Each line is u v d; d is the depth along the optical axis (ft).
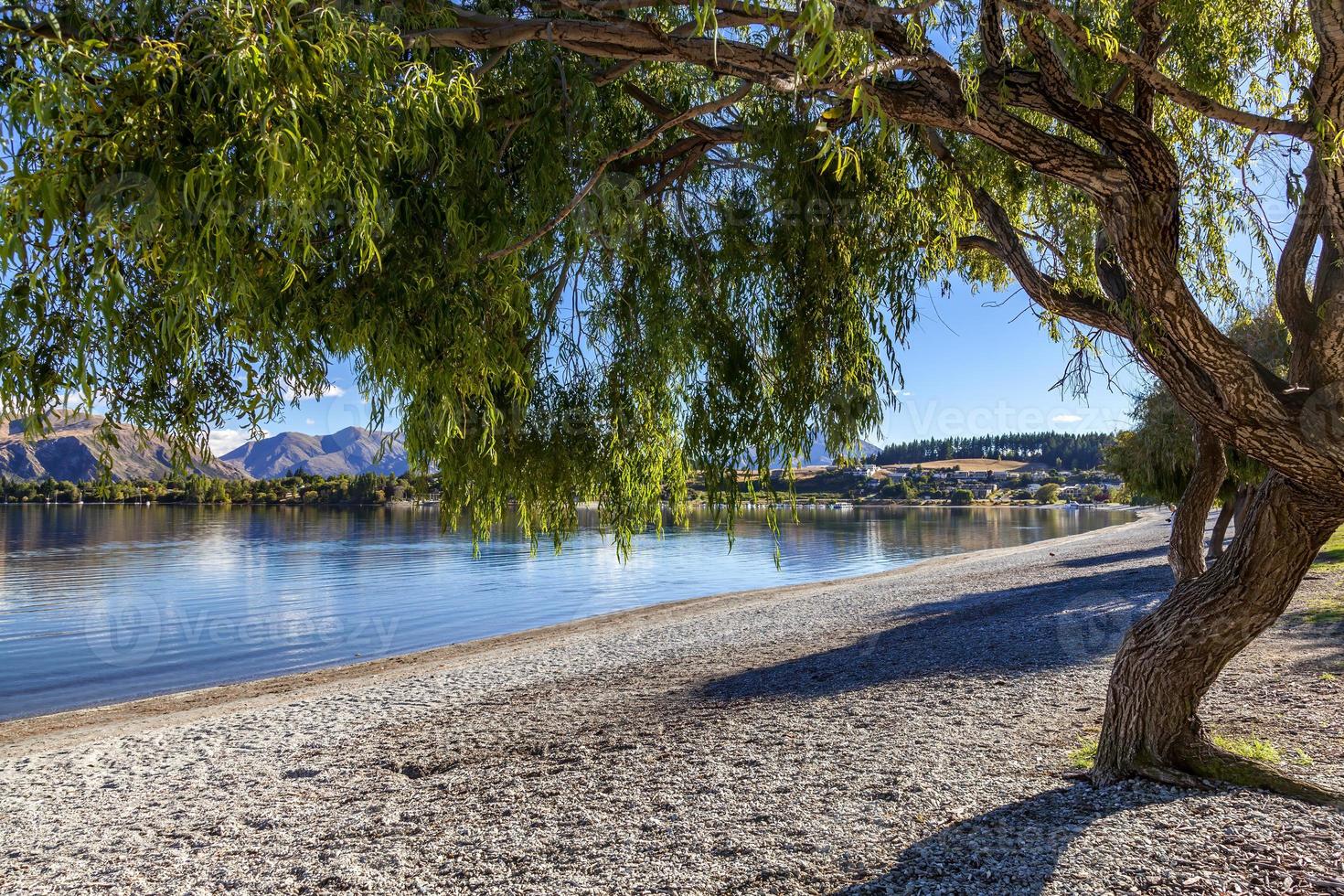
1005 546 171.01
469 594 103.04
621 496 14.79
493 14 10.05
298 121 5.65
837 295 13.83
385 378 8.43
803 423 13.67
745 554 167.94
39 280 5.63
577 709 34.30
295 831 20.21
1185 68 15.03
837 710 27.96
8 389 5.68
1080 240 15.80
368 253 6.97
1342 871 11.88
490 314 8.87
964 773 19.11
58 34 5.68
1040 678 30.07
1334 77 9.37
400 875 16.34
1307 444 11.51
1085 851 13.51
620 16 10.09
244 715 39.45
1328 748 18.31
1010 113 10.64
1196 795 15.33
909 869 13.91
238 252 6.17
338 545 179.52
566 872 15.61
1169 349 12.32
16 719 46.65
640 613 82.64
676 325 13.84
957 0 14.69
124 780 28.12
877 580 103.96
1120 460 70.85
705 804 18.86
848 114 9.73
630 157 13.79
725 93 14.62
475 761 26.22
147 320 6.70
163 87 5.75
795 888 13.83
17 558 145.59
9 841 21.63
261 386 7.85
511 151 11.43
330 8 6.06
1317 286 12.74
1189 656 15.87
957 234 15.33
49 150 5.34
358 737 32.22
